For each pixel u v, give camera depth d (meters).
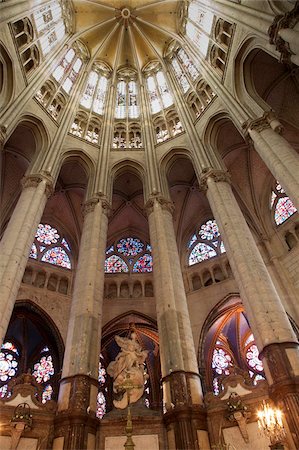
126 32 26.81
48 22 20.59
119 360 11.69
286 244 18.19
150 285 20.72
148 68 26.61
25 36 17.92
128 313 19.31
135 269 21.53
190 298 19.44
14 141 18.64
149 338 20.89
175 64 24.84
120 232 23.59
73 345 11.30
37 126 18.12
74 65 23.92
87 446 9.12
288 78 17.88
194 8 22.67
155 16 25.98
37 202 14.62
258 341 10.02
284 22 12.22
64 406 9.88
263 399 9.29
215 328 19.34
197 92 20.83
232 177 20.80
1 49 15.80
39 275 19.48
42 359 18.66
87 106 23.06
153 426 9.87
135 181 22.28
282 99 18.33
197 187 22.11
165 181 18.56
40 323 18.97
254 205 20.30
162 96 24.17
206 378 16.66
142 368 11.52
